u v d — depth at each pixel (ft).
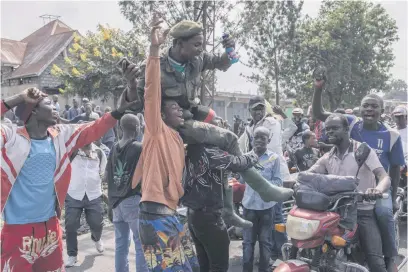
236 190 18.67
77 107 55.93
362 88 99.19
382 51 100.22
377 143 15.15
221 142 11.60
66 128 11.80
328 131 13.78
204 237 11.91
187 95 11.48
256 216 16.87
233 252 20.48
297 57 86.69
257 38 76.43
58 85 88.69
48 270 11.60
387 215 14.07
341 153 13.96
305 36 94.84
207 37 47.75
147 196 10.27
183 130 11.18
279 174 16.96
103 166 20.35
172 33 10.74
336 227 12.16
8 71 104.22
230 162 11.36
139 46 54.29
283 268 11.72
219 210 11.85
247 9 48.91
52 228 11.48
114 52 55.88
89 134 11.78
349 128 14.84
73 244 18.51
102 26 60.59
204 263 12.91
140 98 11.20
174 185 10.58
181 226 10.78
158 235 10.21
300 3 76.02
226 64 12.32
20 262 10.93
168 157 10.50
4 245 10.91
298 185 12.89
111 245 21.38
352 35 95.50
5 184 10.67
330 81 91.35
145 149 10.51
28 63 101.14
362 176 13.64
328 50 90.48
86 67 61.72
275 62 81.61
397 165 15.46
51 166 11.35
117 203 15.06
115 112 11.60
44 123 11.21
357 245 14.01
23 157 10.84
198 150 11.52
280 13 75.87
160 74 10.52
